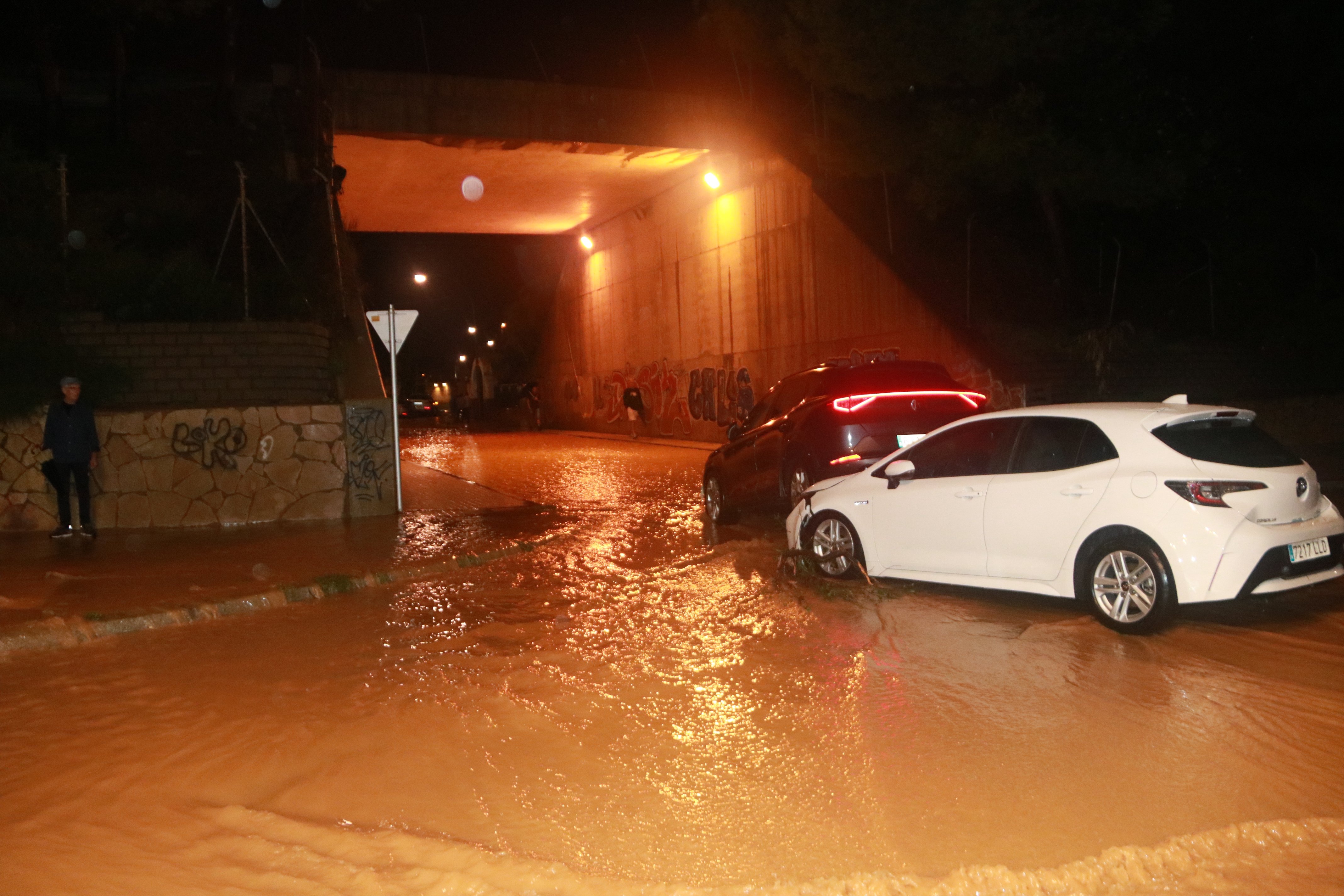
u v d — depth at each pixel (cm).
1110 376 1938
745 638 733
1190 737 511
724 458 1377
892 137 2097
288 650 725
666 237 3328
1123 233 2355
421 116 2500
